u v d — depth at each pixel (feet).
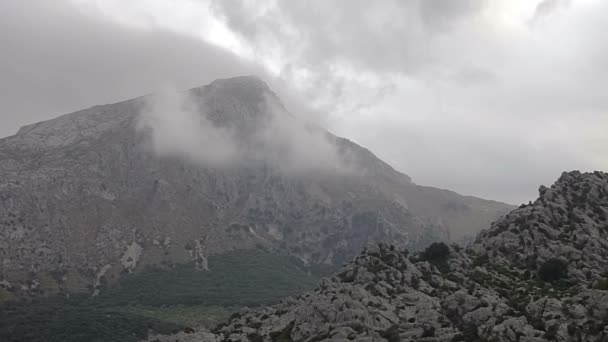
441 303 508.94
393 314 497.87
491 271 584.40
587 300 468.34
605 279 525.34
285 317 550.36
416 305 510.58
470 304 486.38
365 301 507.71
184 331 577.43
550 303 480.23
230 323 602.85
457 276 571.28
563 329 444.96
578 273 557.74
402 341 458.50
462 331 466.29
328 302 508.94
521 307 490.49
